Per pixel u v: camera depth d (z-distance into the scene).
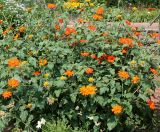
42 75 1.07
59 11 1.39
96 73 1.05
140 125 1.12
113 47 1.08
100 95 1.03
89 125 1.08
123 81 1.04
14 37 1.27
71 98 1.03
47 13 1.30
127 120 1.05
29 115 1.05
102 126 1.07
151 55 1.08
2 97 1.08
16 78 1.03
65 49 1.10
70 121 1.07
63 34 1.19
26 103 1.05
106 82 1.02
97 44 1.11
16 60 1.06
